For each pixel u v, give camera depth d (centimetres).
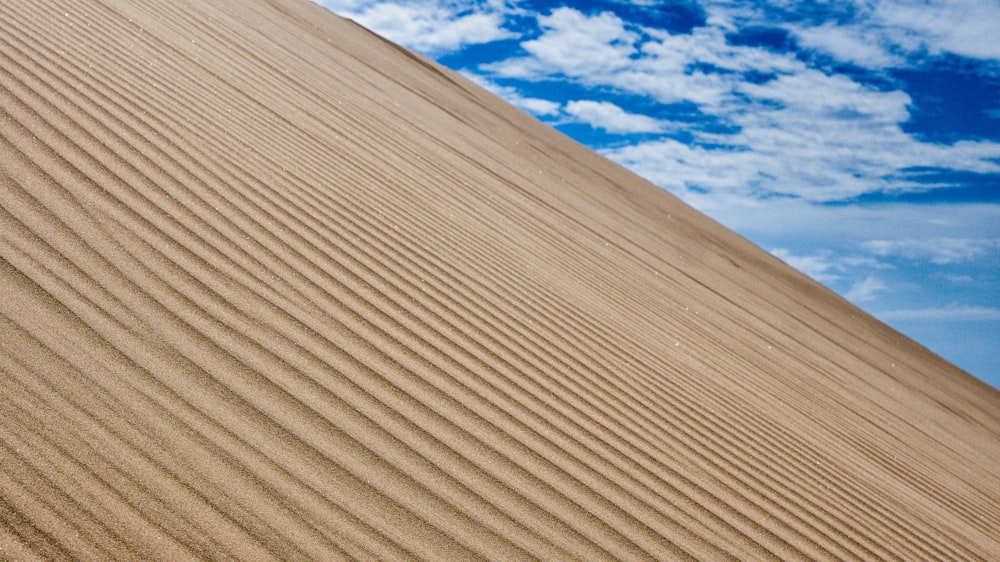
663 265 823
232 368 249
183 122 438
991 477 601
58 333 231
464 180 663
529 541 221
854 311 1883
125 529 171
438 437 257
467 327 359
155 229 315
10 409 193
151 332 251
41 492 172
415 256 416
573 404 327
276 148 475
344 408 252
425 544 204
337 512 203
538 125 2352
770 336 752
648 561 234
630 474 285
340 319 311
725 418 394
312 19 1407
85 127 374
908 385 1010
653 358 441
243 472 204
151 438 203
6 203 286
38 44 447
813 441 430
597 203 1088
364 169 527
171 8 689
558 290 485
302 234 374
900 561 309
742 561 255
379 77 1074
